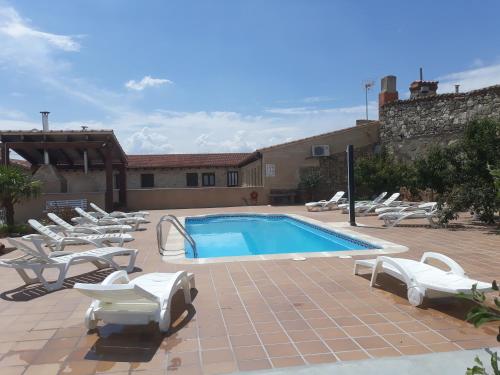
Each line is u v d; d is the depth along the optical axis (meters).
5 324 4.57
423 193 18.55
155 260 7.98
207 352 3.73
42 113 18.23
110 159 18.19
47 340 4.10
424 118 20.20
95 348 3.88
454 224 12.18
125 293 3.85
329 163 23.55
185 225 14.61
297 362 3.48
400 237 10.01
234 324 4.39
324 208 18.61
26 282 6.30
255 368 3.40
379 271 5.83
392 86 23.20
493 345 3.70
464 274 4.98
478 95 17.56
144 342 4.00
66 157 23.39
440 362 3.38
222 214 17.59
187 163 33.72
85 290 3.90
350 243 10.55
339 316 4.55
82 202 16.47
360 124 26.22
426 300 5.02
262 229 15.20
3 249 9.59
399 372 3.24
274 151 23.17
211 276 6.45
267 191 23.12
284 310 4.79
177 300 5.26
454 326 4.18
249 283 6.00
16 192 12.20
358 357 3.54
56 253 7.36
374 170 19.69
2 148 17.31
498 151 10.71
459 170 11.95
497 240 9.27
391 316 4.51
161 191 22.61
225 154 37.22
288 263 7.26
